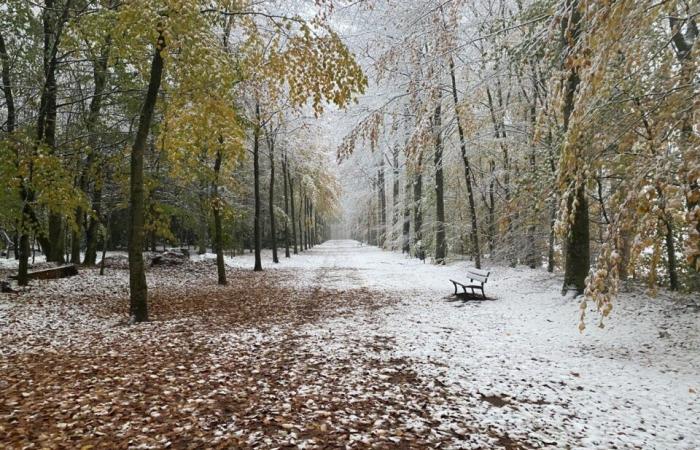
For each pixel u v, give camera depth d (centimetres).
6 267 1742
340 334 776
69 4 1119
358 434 393
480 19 1236
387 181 3344
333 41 790
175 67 816
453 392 496
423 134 1048
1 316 845
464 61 1276
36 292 1132
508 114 1526
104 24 798
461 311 979
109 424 406
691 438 386
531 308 955
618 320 773
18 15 1099
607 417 430
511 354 643
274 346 692
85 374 546
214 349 670
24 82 1144
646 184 342
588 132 486
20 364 579
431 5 1098
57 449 361
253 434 389
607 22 362
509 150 1527
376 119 1048
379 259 2831
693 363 571
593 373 555
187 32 700
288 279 1709
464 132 1459
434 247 2341
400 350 667
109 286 1313
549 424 414
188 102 894
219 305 1089
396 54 1088
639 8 365
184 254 2338
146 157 1619
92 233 1883
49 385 505
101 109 1412
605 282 356
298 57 811
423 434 395
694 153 306
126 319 863
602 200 1009
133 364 588
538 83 1204
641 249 320
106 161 1252
